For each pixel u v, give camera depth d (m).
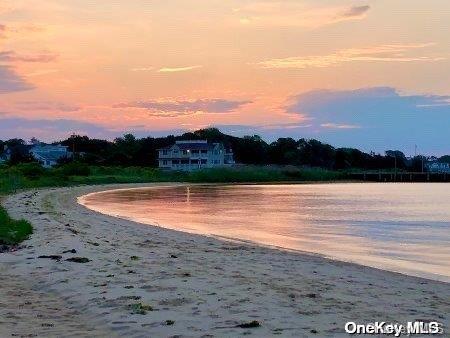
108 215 42.34
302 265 18.70
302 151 198.50
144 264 16.50
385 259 22.39
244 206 57.66
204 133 187.75
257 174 154.50
